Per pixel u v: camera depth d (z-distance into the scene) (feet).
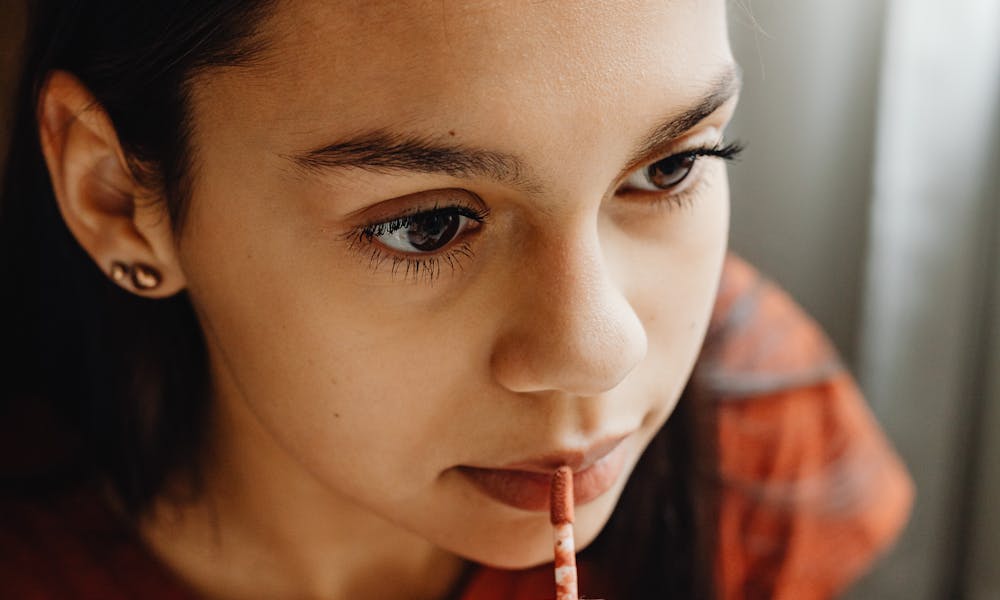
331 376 1.90
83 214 2.09
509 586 2.68
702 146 1.89
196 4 1.73
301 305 1.84
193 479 2.52
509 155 1.60
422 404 1.91
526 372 1.78
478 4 1.53
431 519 2.08
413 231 1.77
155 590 2.53
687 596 2.99
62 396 2.71
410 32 1.56
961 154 3.80
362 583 2.67
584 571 2.95
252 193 1.79
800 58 4.00
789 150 4.14
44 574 2.50
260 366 1.97
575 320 1.73
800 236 4.26
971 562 4.38
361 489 2.04
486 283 1.80
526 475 1.99
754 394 3.06
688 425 2.90
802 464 3.14
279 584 2.61
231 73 1.72
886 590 4.42
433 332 1.84
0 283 2.69
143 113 1.93
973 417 4.24
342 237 1.76
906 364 4.13
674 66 1.64
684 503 2.95
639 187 1.88
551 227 1.71
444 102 1.57
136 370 2.50
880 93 3.94
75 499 2.56
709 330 2.98
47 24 2.09
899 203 3.93
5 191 2.53
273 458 2.43
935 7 3.67
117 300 2.48
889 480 3.27
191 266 2.01
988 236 3.93
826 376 3.18
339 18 1.58
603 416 1.94
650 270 1.94
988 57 3.68
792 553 3.13
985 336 4.11
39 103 2.05
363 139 1.63
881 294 4.07
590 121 1.60
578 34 1.56
